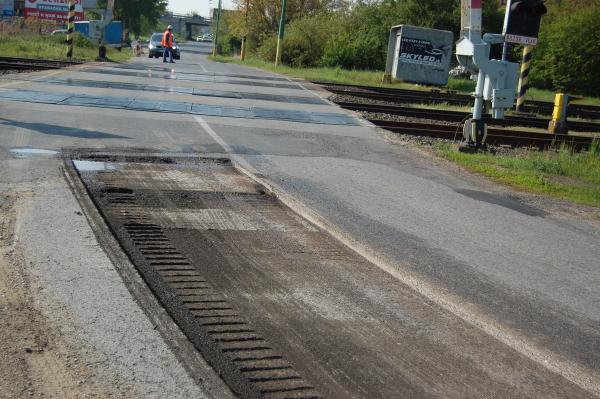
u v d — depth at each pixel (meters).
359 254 6.75
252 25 74.69
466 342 4.91
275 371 4.19
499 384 4.31
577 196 11.01
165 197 8.12
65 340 4.28
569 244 8.05
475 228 8.27
